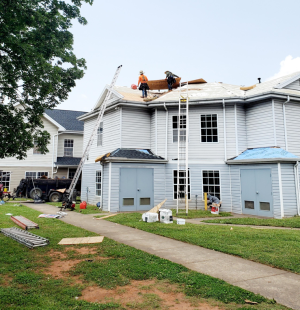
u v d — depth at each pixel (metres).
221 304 4.01
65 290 4.38
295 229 9.95
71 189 15.39
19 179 24.44
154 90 21.12
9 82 7.79
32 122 8.67
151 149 16.73
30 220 11.10
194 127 16.05
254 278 5.03
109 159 14.41
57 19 7.69
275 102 14.63
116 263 5.73
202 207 15.40
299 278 5.04
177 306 3.96
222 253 6.64
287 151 13.91
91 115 19.62
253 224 11.05
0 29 6.81
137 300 4.12
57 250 6.81
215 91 17.36
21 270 5.36
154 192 15.39
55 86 8.98
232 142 15.55
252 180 14.06
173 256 6.35
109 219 11.69
